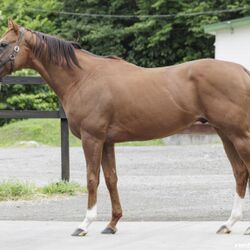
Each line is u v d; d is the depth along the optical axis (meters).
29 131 32.84
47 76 11.23
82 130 10.85
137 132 10.80
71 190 15.26
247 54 35.34
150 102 10.66
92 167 10.77
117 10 49.34
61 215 12.81
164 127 10.73
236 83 10.30
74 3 49.72
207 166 21.22
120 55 47.75
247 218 12.11
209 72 10.41
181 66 10.81
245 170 10.71
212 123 10.48
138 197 14.84
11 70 11.19
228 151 10.81
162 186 16.70
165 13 47.16
